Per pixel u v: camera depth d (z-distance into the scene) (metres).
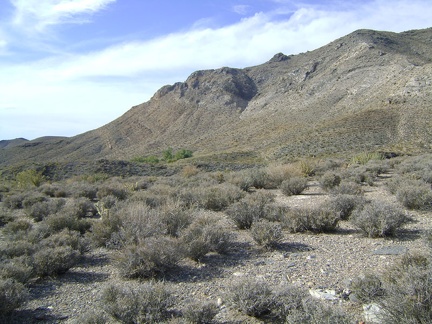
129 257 6.94
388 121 67.50
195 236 8.01
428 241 7.03
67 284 6.76
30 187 28.61
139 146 169.62
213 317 4.95
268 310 5.07
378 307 4.53
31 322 5.30
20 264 6.98
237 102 180.12
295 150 64.38
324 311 4.19
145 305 5.06
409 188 11.48
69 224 10.79
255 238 8.37
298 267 6.73
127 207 11.11
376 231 8.32
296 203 13.51
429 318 3.74
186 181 22.92
